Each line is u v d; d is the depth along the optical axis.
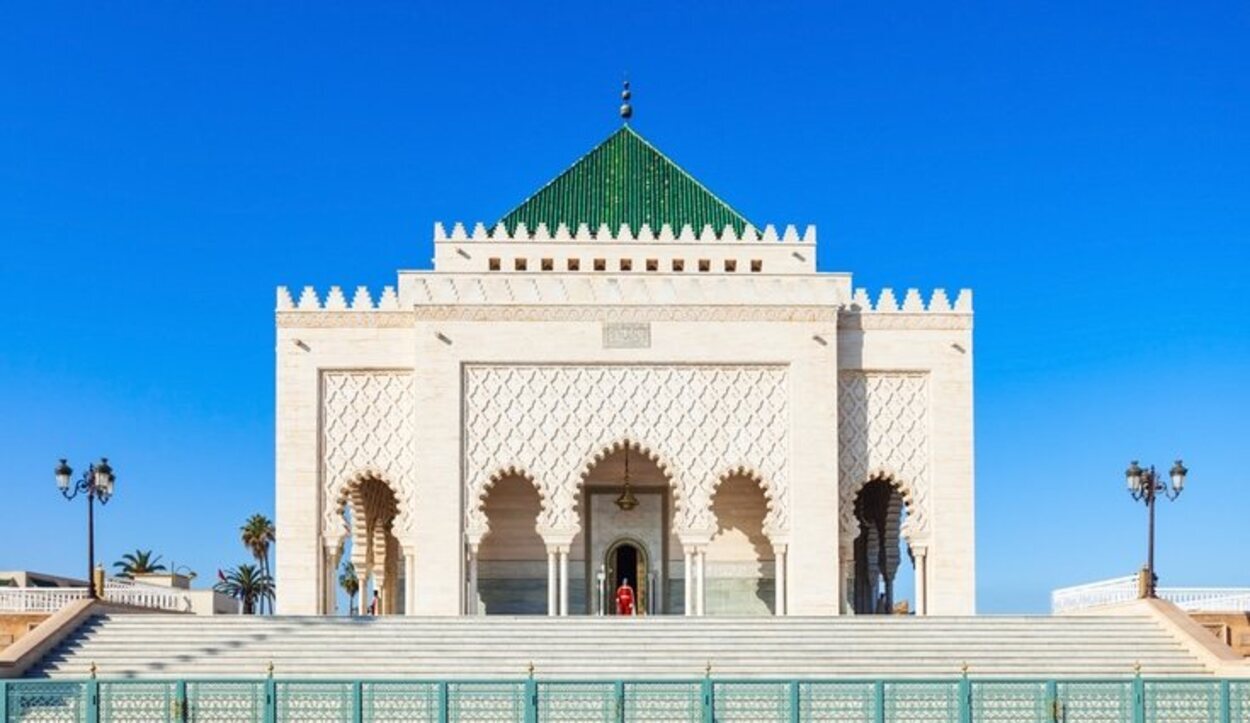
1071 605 44.25
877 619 36.06
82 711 27.11
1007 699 27.11
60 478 36.25
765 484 44.44
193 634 34.72
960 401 45.62
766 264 47.84
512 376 44.72
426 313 44.69
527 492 47.72
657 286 45.06
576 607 47.41
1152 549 38.25
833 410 44.59
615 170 52.06
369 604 53.31
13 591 38.19
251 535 99.50
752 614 46.75
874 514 51.44
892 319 45.91
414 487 44.41
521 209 50.50
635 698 26.89
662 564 47.59
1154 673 33.72
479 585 47.28
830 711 26.94
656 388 44.72
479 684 26.81
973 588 44.78
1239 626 38.41
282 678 28.77
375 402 45.31
